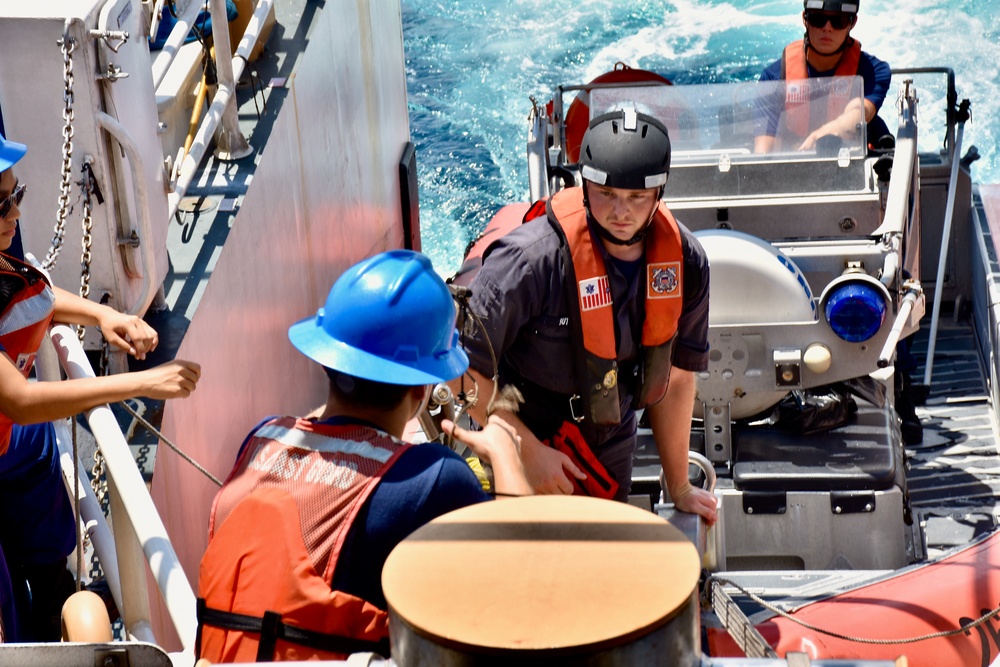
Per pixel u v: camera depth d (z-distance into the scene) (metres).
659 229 2.75
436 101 15.05
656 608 1.11
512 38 16.62
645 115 2.62
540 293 2.75
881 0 16.53
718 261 3.92
